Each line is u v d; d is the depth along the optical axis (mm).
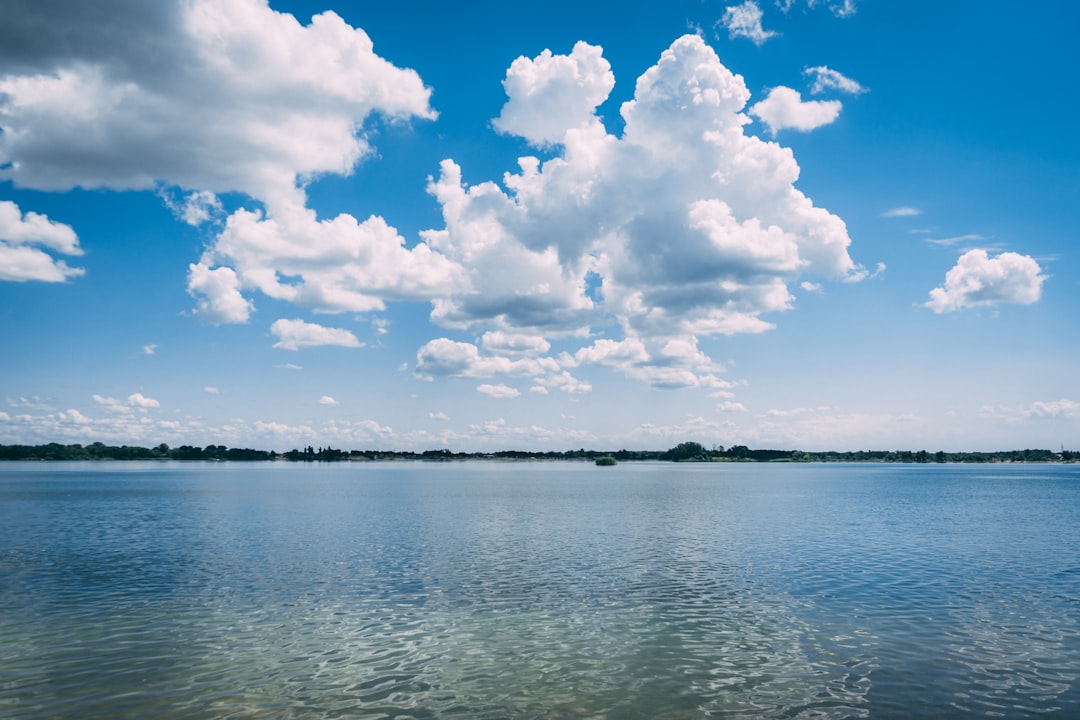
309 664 23500
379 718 18922
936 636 27031
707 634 27328
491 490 142125
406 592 35188
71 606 31844
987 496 126125
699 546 52906
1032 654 24656
